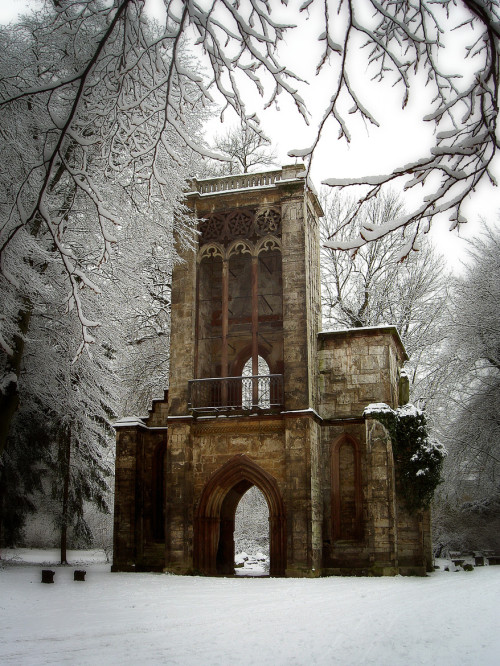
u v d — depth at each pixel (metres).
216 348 33.47
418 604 16.77
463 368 38.53
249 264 34.38
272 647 11.30
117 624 13.82
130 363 40.28
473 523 43.53
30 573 24.81
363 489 28.88
